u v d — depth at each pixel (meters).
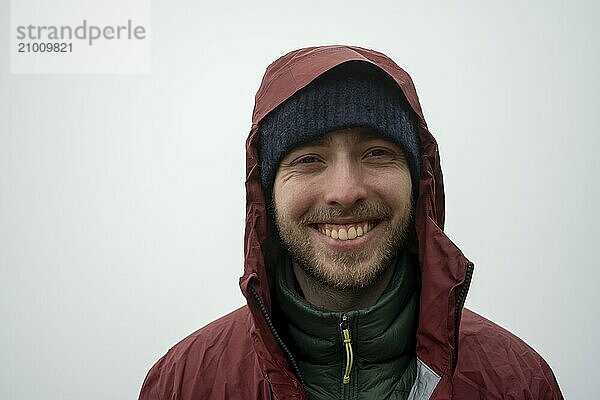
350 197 0.55
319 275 0.57
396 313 0.58
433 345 0.56
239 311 0.67
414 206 0.62
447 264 0.56
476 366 0.59
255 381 0.58
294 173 0.58
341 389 0.57
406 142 0.58
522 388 0.58
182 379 0.60
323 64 0.57
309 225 0.58
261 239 0.60
